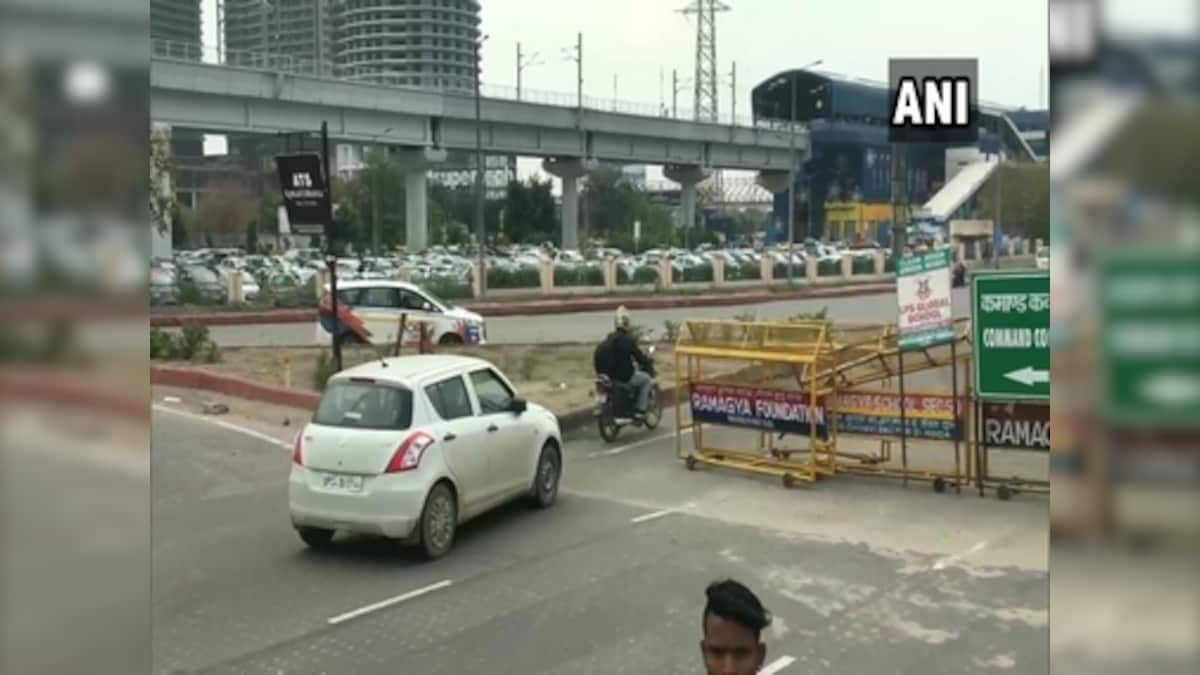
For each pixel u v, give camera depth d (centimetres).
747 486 1256
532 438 1129
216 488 1252
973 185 7125
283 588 884
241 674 705
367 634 779
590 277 4909
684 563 952
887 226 9719
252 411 1770
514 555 979
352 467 946
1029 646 746
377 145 6444
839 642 758
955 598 853
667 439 1548
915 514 1120
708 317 3697
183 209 7906
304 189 1939
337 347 1953
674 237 9244
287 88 5266
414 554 983
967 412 1203
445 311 2544
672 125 7794
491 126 6706
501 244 9131
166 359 2280
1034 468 1301
